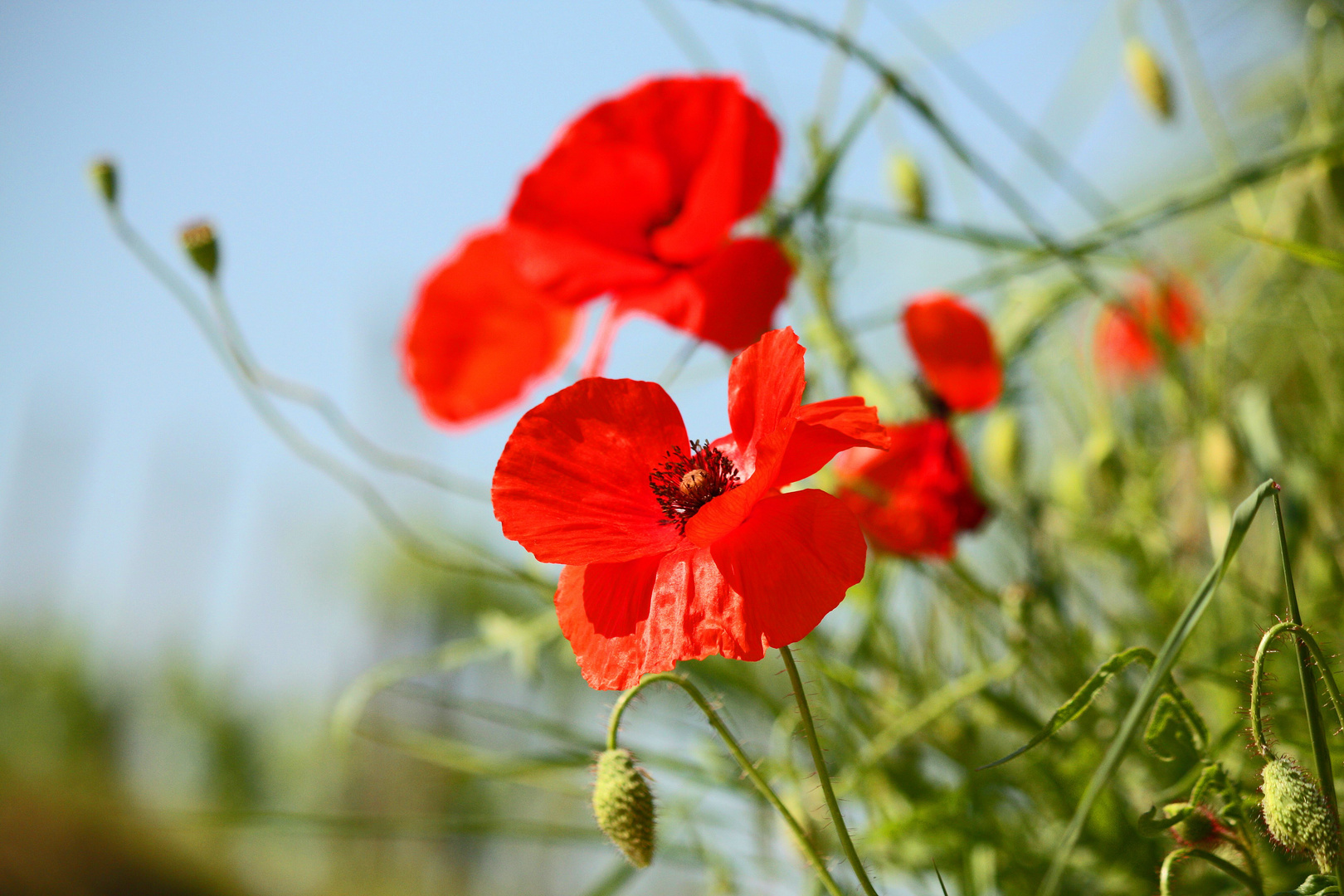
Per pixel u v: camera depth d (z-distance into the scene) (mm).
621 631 478
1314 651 438
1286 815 436
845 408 475
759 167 625
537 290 643
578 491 486
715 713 466
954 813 594
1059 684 612
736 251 614
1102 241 609
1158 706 469
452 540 647
